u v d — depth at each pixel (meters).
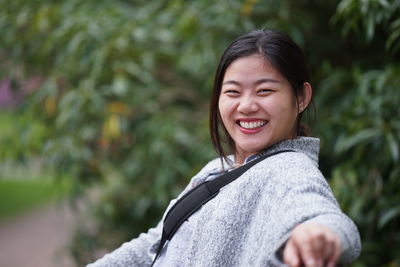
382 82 2.79
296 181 1.36
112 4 4.04
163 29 3.78
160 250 1.77
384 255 3.18
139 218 4.38
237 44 1.65
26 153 4.14
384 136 2.84
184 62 3.70
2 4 4.07
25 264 7.49
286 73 1.61
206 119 3.81
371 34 2.59
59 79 4.00
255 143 1.63
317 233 1.06
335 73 3.24
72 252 4.53
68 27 3.68
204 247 1.49
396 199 2.89
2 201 11.31
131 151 4.14
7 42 4.01
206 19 3.53
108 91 3.73
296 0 3.43
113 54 3.73
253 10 3.40
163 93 4.09
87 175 4.08
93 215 4.45
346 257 1.14
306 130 1.85
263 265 1.27
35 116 4.11
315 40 3.55
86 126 3.88
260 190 1.47
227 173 1.65
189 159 3.90
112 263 2.00
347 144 2.83
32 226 9.51
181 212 1.70
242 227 1.46
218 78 1.73
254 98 1.61
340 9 2.65
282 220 1.25
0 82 4.20
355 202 2.88
